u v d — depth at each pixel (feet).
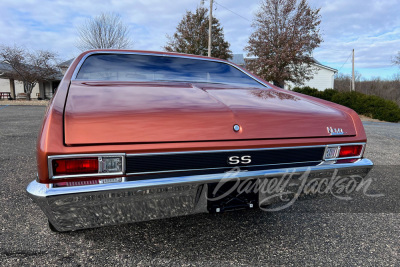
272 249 5.21
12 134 17.72
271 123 4.73
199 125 4.31
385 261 4.90
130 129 3.97
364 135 5.39
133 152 3.88
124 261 4.74
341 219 6.54
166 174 4.08
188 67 7.52
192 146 4.12
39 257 4.80
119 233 5.67
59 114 3.94
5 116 28.94
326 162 5.03
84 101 4.41
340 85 126.21
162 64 7.32
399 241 5.59
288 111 5.13
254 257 4.94
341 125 5.25
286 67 60.03
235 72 8.04
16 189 8.02
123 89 5.31
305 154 4.84
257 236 5.68
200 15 69.00
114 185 3.82
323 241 5.55
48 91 84.48
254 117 4.72
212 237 5.59
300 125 4.91
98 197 3.80
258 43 59.77
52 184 3.69
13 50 59.77
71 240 5.36
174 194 4.19
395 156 13.84
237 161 4.39
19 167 10.28
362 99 43.14
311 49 58.59
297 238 5.64
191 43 69.97
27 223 6.01
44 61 62.59
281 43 58.18
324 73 88.94
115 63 6.88
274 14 59.06
